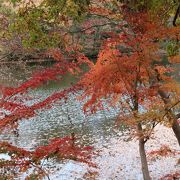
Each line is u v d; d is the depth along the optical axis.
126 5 7.34
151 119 7.04
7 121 6.48
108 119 24.31
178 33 7.14
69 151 6.52
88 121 24.52
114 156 16.95
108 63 7.70
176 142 18.52
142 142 9.08
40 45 7.57
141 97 8.30
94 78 7.62
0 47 14.20
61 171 14.63
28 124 24.61
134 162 15.95
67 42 8.25
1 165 6.31
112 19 8.22
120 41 7.77
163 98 7.69
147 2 7.18
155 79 8.09
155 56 7.55
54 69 7.02
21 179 11.27
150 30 7.09
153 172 14.34
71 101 29.83
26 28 7.40
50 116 26.45
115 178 14.30
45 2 7.38
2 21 8.15
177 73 19.27
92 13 8.09
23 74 21.62
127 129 21.86
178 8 7.70
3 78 22.81
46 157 6.39
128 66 7.71
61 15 7.45
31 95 29.61
